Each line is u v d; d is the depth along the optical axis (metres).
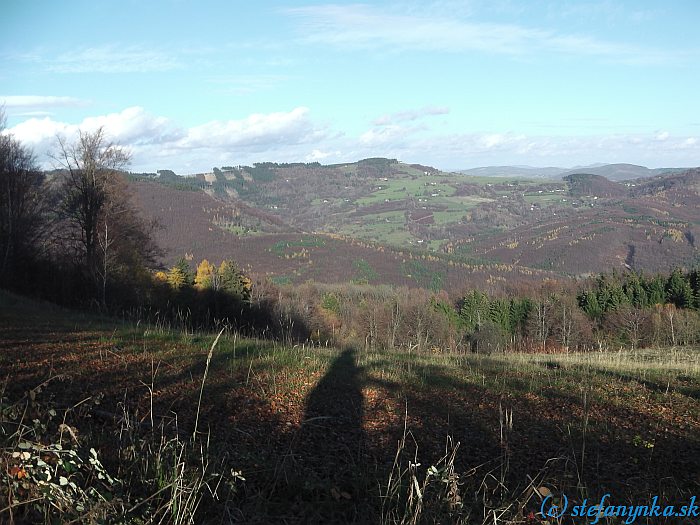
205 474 4.06
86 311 21.80
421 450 6.25
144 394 7.38
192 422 6.39
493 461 5.92
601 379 11.44
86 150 26.27
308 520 3.90
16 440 3.35
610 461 6.13
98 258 26.02
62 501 3.05
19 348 10.10
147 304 26.70
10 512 2.88
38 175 28.45
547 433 7.20
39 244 28.55
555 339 41.19
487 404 8.73
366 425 7.16
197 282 43.19
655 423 7.93
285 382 9.11
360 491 4.62
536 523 4.06
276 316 31.22
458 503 4.05
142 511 3.43
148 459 4.00
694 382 11.38
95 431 4.82
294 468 4.91
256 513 3.84
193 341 12.78
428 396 9.10
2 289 22.94
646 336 39.31
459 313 50.53
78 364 8.98
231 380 8.77
